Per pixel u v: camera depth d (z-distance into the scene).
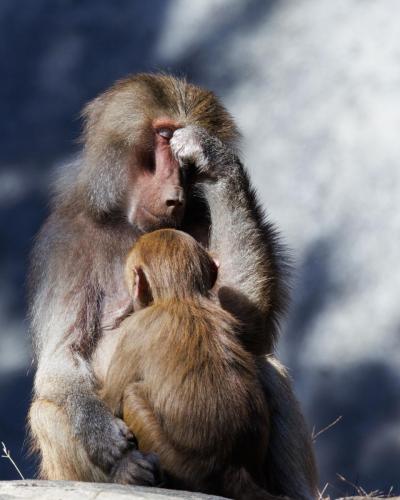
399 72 49.44
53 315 17.95
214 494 15.33
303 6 52.22
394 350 43.94
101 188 18.39
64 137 50.00
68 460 16.83
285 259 19.61
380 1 51.59
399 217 46.34
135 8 53.12
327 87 49.75
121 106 18.62
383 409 42.66
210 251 18.58
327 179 47.62
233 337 15.95
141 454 15.60
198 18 52.56
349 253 45.97
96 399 16.81
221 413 15.17
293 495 17.75
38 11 53.38
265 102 49.81
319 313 45.12
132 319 16.16
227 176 18.64
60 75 51.72
